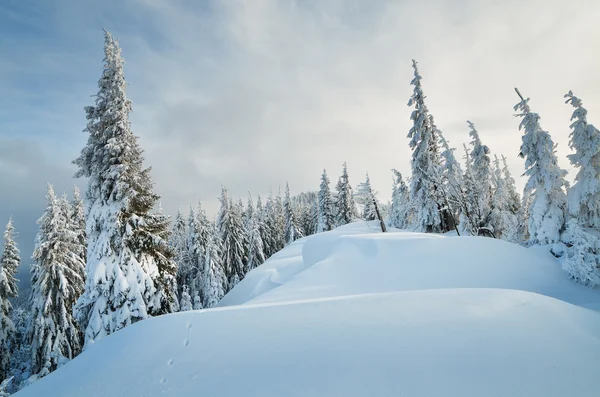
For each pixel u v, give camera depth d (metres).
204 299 35.34
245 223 61.09
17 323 33.53
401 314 6.57
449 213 26.41
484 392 4.02
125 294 13.52
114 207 14.13
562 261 15.96
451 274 15.21
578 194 17.05
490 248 16.75
